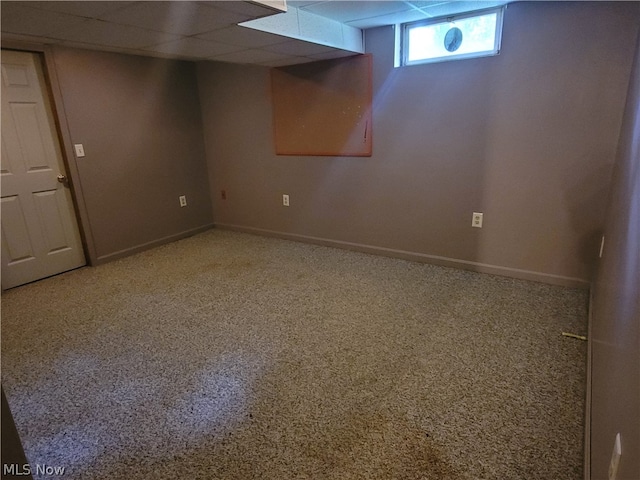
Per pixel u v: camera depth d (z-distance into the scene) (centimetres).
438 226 325
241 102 407
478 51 278
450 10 265
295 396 177
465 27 279
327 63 342
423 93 304
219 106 423
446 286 289
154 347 219
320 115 360
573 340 214
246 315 254
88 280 320
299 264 345
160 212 409
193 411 170
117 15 184
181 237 434
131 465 143
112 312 262
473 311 250
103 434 158
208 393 181
